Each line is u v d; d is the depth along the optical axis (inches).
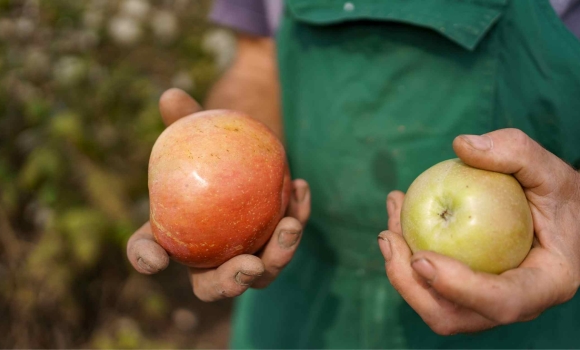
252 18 68.9
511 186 40.2
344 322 63.1
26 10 110.9
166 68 128.9
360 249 60.8
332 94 58.1
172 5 131.0
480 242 38.9
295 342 66.2
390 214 47.9
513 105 50.9
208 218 42.8
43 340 117.1
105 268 126.3
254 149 45.4
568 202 41.3
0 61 105.6
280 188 46.7
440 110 53.5
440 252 40.0
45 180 110.3
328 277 63.8
